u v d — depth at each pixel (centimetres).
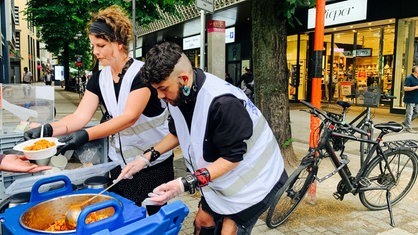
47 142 171
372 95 549
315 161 349
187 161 189
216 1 1567
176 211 145
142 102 200
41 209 164
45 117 265
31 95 260
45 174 200
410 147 394
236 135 164
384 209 388
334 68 1633
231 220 194
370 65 1470
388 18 1266
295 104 1683
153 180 226
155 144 226
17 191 190
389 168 382
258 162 184
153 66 154
